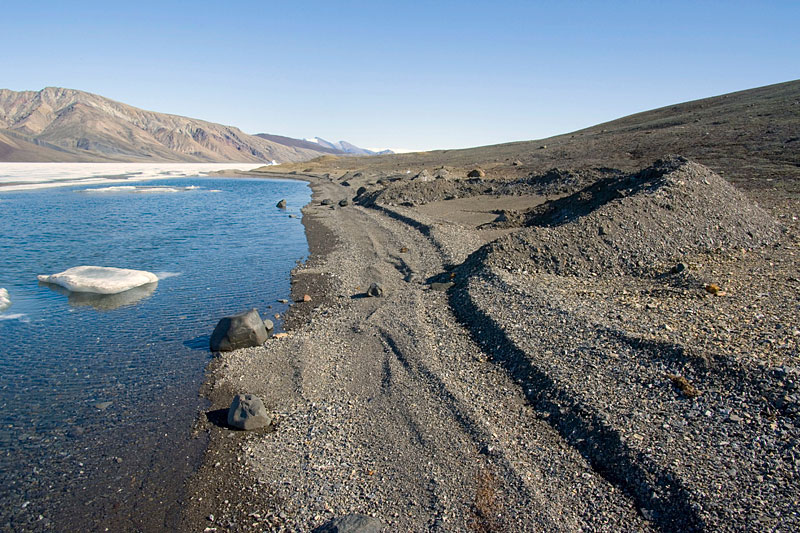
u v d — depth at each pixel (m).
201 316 13.62
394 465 6.74
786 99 45.38
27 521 6.16
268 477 6.81
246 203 46.12
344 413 8.20
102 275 16.81
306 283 16.77
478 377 8.84
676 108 68.25
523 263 13.61
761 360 6.92
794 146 27.92
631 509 5.52
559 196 28.73
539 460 6.52
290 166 125.06
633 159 36.28
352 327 12.00
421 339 10.66
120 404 8.93
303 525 5.82
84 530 5.99
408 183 37.06
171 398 9.12
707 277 11.07
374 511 5.92
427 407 8.03
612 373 7.76
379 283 15.89
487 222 23.94
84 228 29.72
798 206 17.58
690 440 6.09
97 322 13.16
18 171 105.12
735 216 14.51
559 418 7.25
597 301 10.73
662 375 7.37
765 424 5.99
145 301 14.98
